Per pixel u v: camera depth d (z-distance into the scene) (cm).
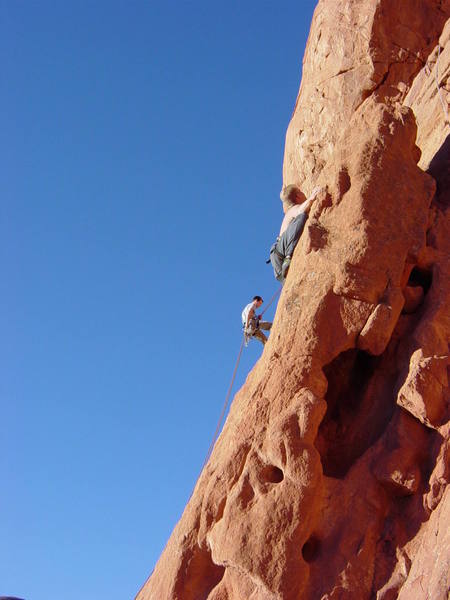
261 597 920
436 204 1184
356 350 1107
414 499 944
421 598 831
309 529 941
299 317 1087
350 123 1224
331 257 1104
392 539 926
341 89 1510
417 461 957
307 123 1588
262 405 1041
